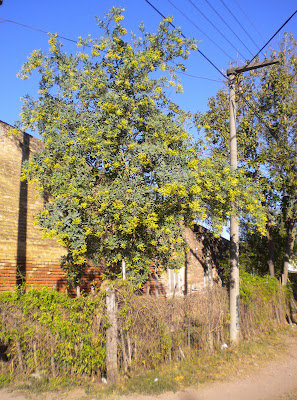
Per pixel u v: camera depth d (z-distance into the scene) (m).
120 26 9.20
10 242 10.64
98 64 9.32
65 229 7.53
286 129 17.95
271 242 21.70
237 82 18.05
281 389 7.70
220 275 22.22
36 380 7.00
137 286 8.81
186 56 9.64
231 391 7.46
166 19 9.42
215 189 8.91
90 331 7.45
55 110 8.93
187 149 8.88
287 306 17.59
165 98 9.66
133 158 8.41
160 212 8.62
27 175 8.34
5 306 7.14
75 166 8.20
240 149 17.72
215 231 9.41
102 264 9.38
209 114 18.02
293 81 18.41
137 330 8.16
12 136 11.16
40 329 7.21
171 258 9.47
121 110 8.73
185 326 9.55
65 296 7.61
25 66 8.97
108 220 8.14
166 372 8.09
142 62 9.18
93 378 7.51
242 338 11.99
